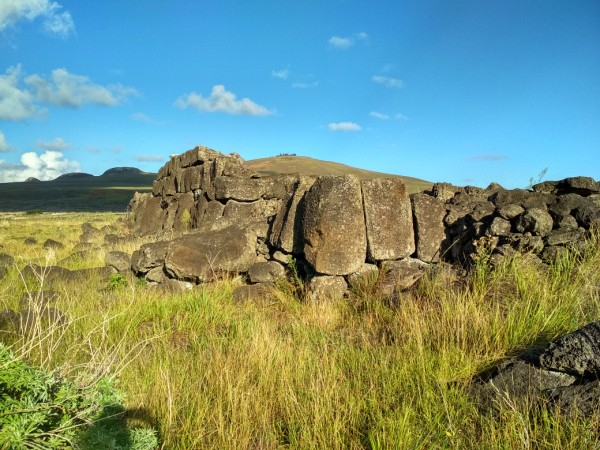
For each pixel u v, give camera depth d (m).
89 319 5.86
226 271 8.09
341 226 6.88
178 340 5.69
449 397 3.68
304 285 7.40
